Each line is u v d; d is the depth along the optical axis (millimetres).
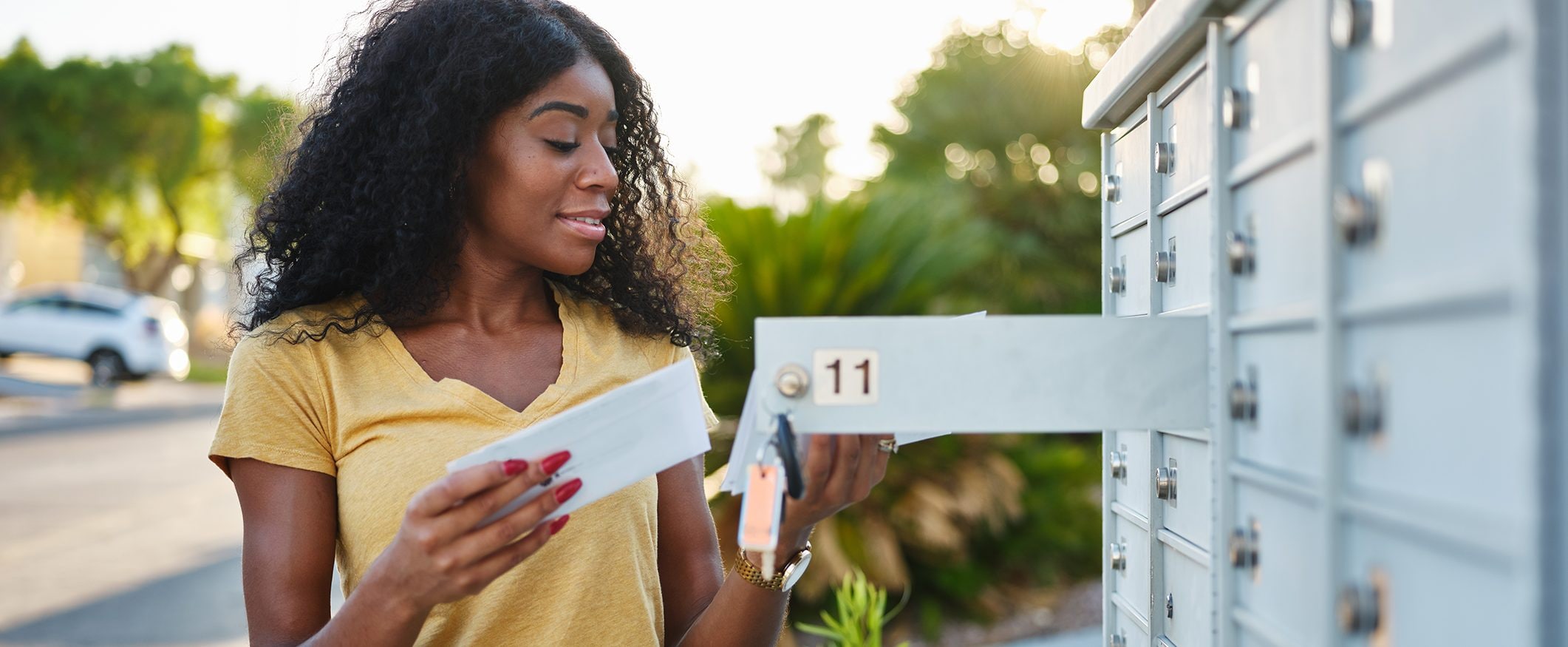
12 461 9352
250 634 1131
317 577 1159
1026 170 9969
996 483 4941
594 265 1441
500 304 1332
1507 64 479
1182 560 1004
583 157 1262
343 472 1180
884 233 4996
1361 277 621
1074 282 9344
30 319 15930
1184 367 848
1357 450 630
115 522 6625
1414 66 554
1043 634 4395
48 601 4797
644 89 1524
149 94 21656
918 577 4730
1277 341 746
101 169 21672
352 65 1365
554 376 1302
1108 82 1122
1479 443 507
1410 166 566
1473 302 506
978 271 8703
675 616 1345
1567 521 459
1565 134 459
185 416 13586
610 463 909
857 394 832
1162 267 1026
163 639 4254
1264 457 772
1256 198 780
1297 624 712
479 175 1258
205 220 25375
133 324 16125
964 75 10258
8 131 21031
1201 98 915
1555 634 460
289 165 1421
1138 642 1159
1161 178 1049
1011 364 836
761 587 1178
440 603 935
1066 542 5148
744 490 919
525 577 1178
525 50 1231
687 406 909
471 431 1191
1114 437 1266
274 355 1192
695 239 1664
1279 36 732
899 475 4801
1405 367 579
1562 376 457
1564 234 458
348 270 1272
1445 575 546
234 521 6695
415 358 1266
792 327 832
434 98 1229
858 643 2148
